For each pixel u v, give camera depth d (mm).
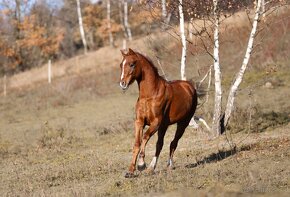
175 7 15000
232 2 14117
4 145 17156
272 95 22281
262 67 26828
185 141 14836
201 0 14133
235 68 27797
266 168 9664
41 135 19250
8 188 10086
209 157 11773
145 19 16688
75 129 20578
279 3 14758
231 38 30766
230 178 8867
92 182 9680
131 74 9164
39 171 11875
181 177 9125
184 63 15477
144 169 9625
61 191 9125
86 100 29453
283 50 28188
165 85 9703
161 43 23281
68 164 12633
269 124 15984
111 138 17422
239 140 13664
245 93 22984
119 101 27609
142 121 9453
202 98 19672
